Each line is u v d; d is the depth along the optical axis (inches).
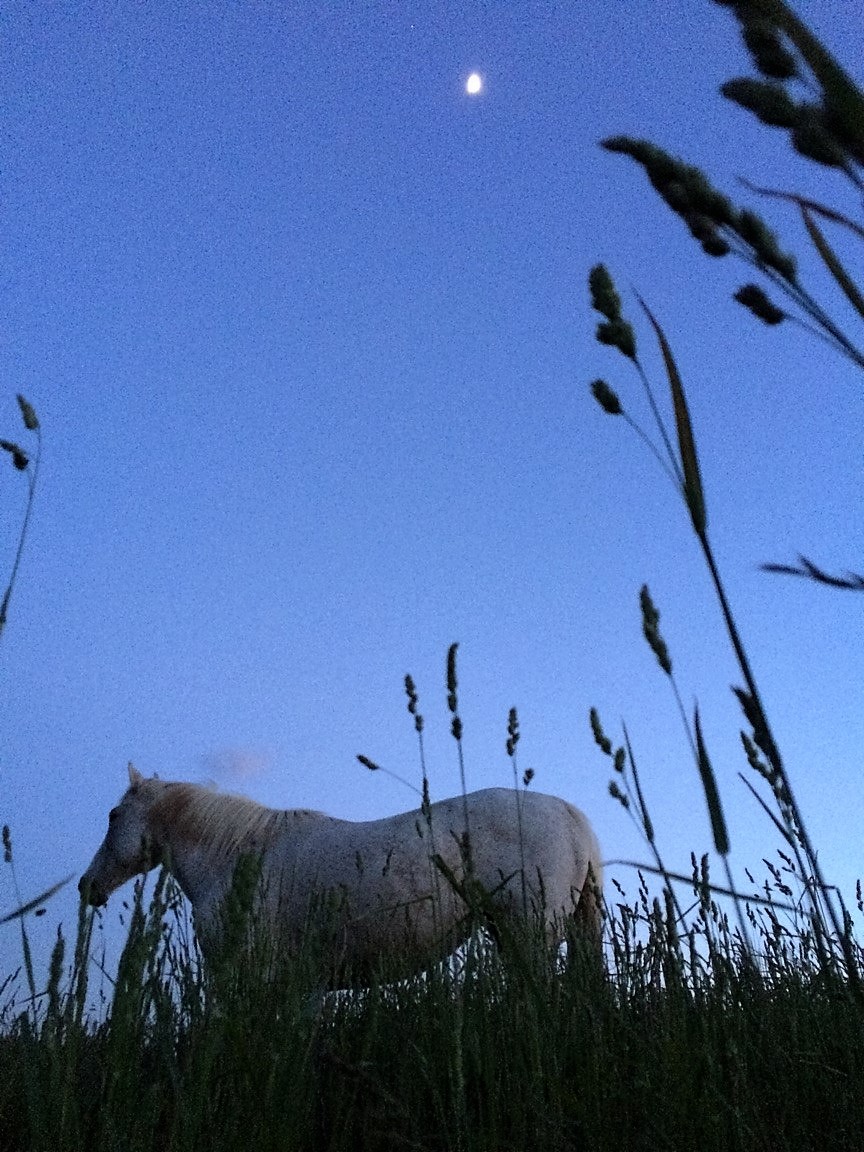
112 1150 66.9
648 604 46.1
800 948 105.3
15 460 78.4
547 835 225.8
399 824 227.5
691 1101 75.9
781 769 37.4
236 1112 70.5
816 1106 86.4
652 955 105.6
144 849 83.5
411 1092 90.0
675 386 35.7
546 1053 85.7
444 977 102.5
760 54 17.8
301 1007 81.1
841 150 17.1
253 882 50.3
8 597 76.0
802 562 26.3
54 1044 72.5
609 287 35.7
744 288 27.2
